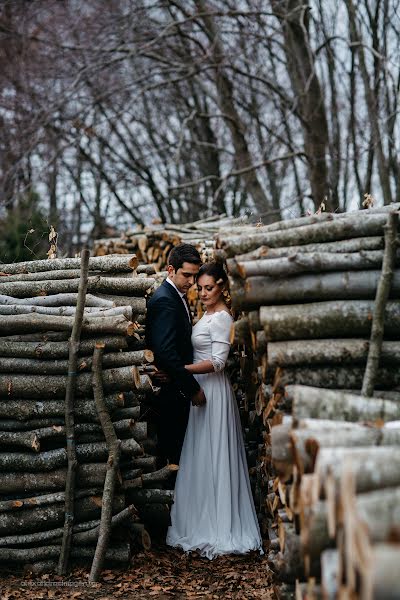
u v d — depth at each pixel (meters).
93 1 14.78
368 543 2.29
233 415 5.70
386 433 3.21
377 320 3.93
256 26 14.05
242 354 5.80
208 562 5.25
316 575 3.17
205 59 13.84
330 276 4.08
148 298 6.61
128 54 13.43
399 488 2.55
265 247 4.23
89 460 5.03
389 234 4.00
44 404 4.98
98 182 18.70
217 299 5.75
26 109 14.35
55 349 4.98
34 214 12.30
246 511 5.57
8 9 14.70
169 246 9.61
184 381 5.47
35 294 5.26
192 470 5.62
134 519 5.09
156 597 4.52
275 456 3.66
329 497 2.78
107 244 10.52
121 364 5.01
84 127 13.58
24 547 4.96
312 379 4.04
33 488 4.93
